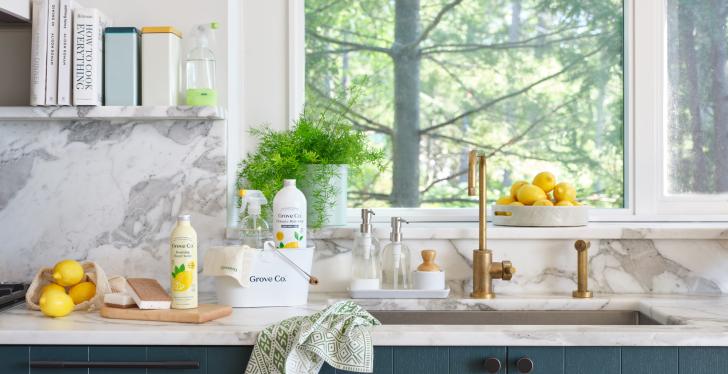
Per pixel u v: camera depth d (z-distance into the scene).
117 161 2.32
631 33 2.58
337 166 2.37
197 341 1.73
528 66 2.65
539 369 1.73
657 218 2.57
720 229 2.30
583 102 2.64
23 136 2.32
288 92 2.55
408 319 2.16
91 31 2.18
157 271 2.32
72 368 1.75
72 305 1.95
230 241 2.33
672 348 1.72
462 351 1.73
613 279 2.34
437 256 2.37
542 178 2.44
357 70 2.66
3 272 2.33
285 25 2.56
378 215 2.62
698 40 2.60
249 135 2.56
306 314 1.93
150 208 2.32
